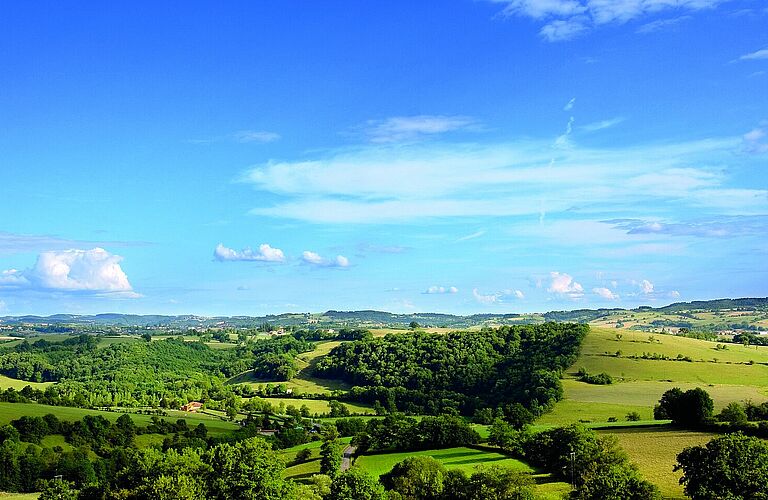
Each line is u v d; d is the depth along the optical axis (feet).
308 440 548.31
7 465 389.19
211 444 502.38
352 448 476.95
